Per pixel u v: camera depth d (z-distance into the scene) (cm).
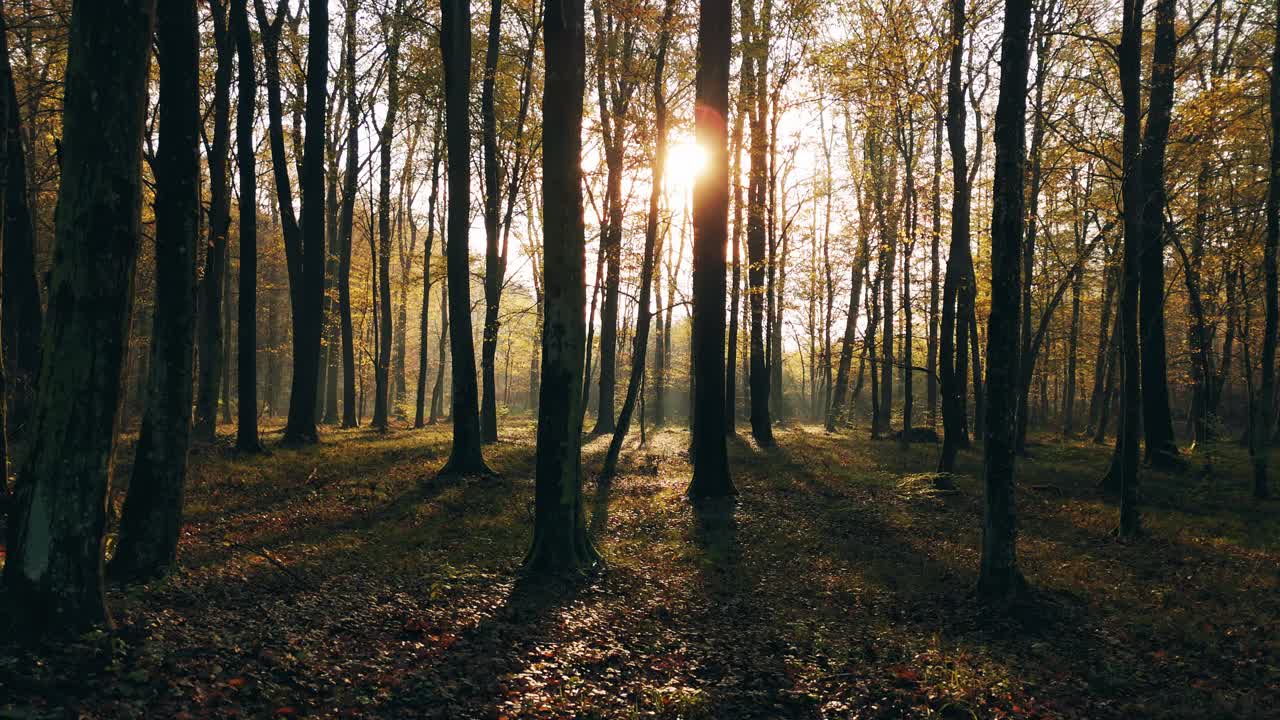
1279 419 3422
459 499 1484
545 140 995
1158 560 1131
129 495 784
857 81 1839
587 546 1059
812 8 2053
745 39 2223
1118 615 884
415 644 693
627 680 680
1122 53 1327
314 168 2167
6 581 538
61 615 539
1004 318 935
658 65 1780
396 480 1652
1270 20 1880
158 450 784
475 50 2492
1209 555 1151
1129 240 1293
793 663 727
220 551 944
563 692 627
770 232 2920
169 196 751
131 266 550
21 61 1912
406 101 2812
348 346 3216
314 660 619
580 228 1011
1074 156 2297
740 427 4228
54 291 532
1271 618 852
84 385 537
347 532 1155
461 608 823
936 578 1046
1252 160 2014
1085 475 2014
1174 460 2102
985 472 955
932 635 831
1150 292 2142
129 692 492
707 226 1655
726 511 1493
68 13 1745
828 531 1345
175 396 786
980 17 1672
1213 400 3053
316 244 2194
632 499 1620
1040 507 1570
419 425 3456
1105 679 699
